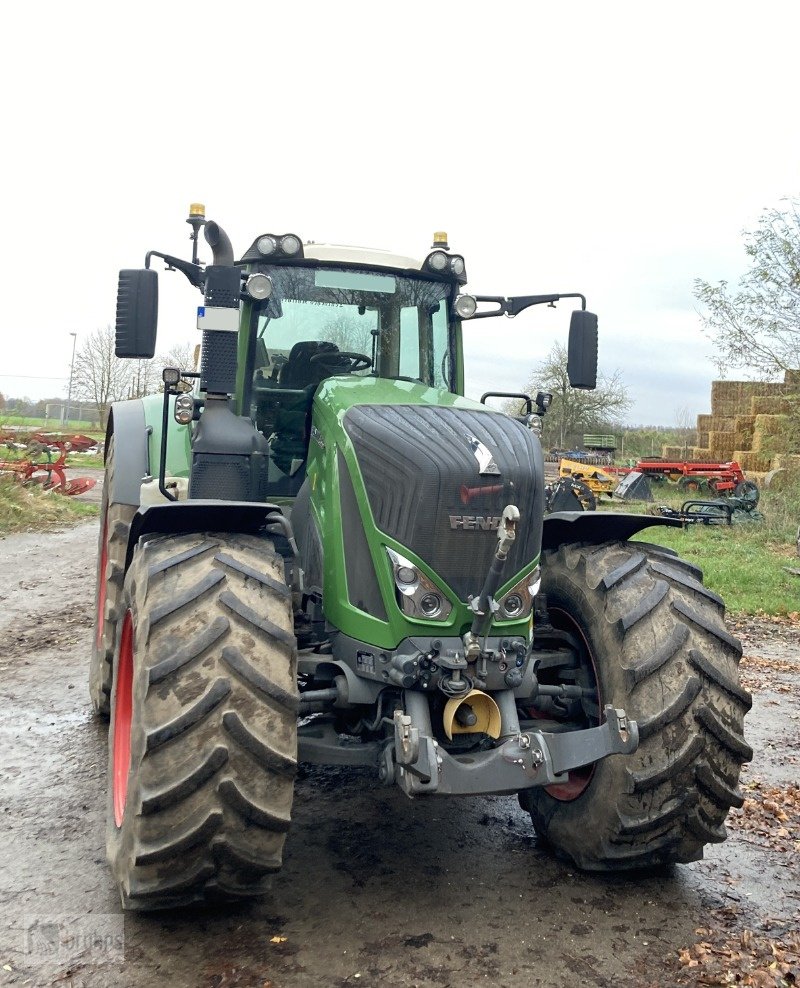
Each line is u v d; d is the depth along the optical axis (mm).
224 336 3658
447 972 2857
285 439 4355
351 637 3328
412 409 3529
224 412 3750
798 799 4453
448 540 3184
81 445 29828
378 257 4445
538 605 4043
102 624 5398
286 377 4348
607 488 22734
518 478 3316
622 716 3182
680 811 3307
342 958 2914
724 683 3320
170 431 5027
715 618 3502
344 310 4418
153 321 3777
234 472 3678
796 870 3707
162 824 2777
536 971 2883
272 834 2863
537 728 3723
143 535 3414
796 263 16438
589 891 3451
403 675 3133
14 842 3705
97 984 2742
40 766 4578
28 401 64312
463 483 3193
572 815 3549
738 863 3762
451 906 3285
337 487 3441
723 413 30984
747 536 15734
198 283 4180
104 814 3994
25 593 9438
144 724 2811
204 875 2850
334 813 4125
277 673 2902
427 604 3180
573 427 41094
